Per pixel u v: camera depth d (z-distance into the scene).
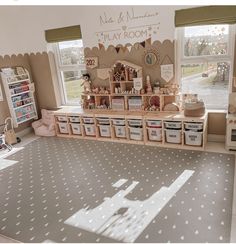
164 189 2.54
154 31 3.46
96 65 4.00
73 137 4.23
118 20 3.63
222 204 2.25
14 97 4.24
